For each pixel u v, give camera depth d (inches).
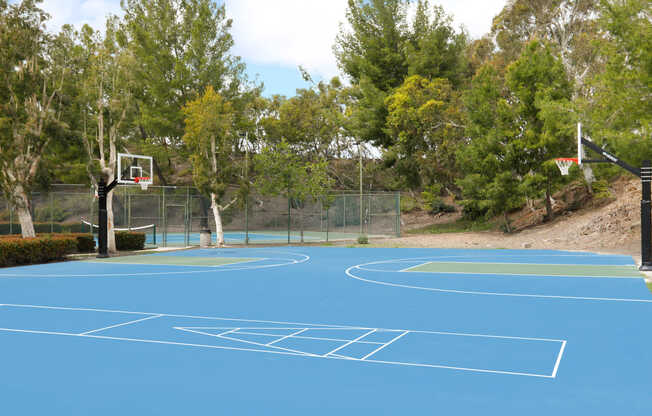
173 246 1397.6
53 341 342.6
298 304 491.2
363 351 312.3
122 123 1176.8
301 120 2420.0
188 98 1871.3
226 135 1373.0
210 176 1365.7
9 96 1029.8
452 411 213.5
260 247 1416.1
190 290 593.0
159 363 289.1
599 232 1273.4
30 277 735.7
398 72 2107.5
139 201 2079.2
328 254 1159.6
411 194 2374.5
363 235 1640.0
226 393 238.2
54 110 1083.3
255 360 294.2
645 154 956.6
